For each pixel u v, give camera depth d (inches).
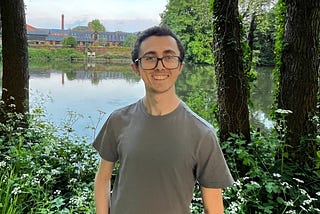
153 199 43.7
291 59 135.0
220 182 44.7
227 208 95.9
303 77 133.5
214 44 144.7
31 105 207.0
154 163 43.3
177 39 45.2
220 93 143.9
